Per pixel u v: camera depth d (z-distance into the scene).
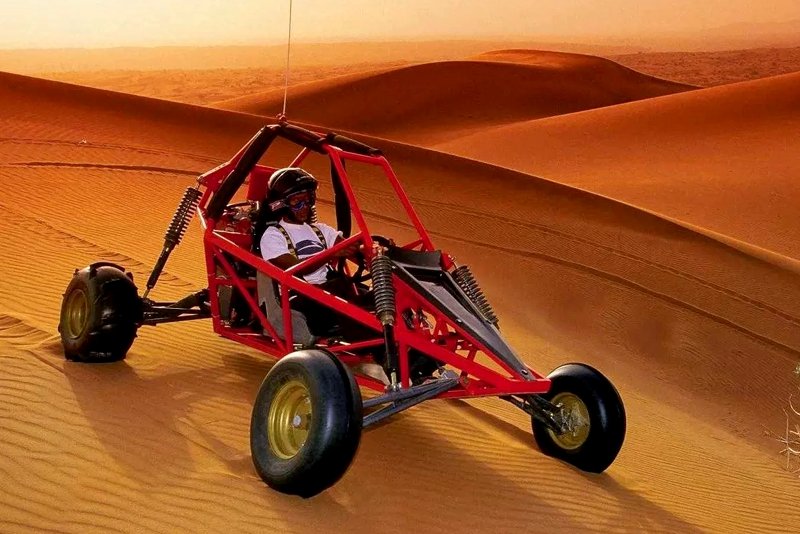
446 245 19.45
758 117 52.53
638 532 6.00
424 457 6.38
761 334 16.50
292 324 6.82
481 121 77.25
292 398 5.32
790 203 36.69
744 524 7.34
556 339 14.80
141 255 11.91
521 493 6.09
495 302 16.30
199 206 7.85
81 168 19.45
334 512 5.12
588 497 6.33
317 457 4.93
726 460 10.20
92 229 13.36
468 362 6.01
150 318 7.48
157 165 21.94
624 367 14.34
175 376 7.11
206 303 7.88
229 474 5.36
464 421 7.52
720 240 22.50
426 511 5.44
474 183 26.14
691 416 12.67
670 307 17.08
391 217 21.28
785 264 21.30
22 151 20.67
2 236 11.71
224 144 27.62
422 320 6.60
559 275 18.19
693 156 46.28
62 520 4.56
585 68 111.94
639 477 7.74
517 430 7.86
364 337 6.56
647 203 36.62
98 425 5.79
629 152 48.41
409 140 66.50
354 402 5.06
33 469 5.06
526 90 87.44
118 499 4.86
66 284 9.73
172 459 5.47
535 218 22.61
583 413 6.67
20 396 6.01
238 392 6.93
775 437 12.68
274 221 7.10
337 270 7.17
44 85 31.77
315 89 81.06
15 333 7.68
